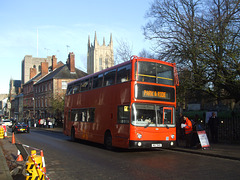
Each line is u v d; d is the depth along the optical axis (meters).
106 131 14.24
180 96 18.80
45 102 59.34
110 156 11.87
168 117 12.83
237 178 7.44
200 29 16.38
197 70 17.08
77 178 7.66
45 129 40.22
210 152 12.12
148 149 14.61
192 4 18.95
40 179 6.52
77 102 18.88
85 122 17.03
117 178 7.55
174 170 8.59
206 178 7.45
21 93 88.25
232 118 16.34
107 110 14.17
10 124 53.12
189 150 13.12
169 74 13.21
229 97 18.12
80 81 18.75
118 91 13.20
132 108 11.98
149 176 7.75
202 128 13.46
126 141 12.08
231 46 15.65
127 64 12.71
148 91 12.35
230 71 16.05
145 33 19.81
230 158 10.91
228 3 16.59
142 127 12.00
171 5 19.12
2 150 14.35
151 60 12.72
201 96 19.41
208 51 15.91
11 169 9.03
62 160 10.82
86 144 17.55
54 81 53.94
